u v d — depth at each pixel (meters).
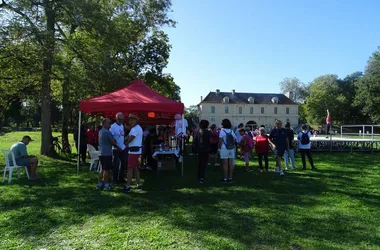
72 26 13.91
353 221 5.05
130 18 18.34
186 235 4.36
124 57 21.64
